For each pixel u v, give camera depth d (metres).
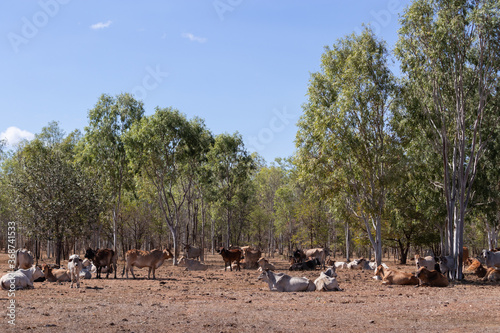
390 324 13.05
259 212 88.31
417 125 35.19
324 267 43.72
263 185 97.19
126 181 61.22
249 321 13.43
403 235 56.56
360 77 35.50
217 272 38.59
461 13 31.53
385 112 36.25
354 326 12.74
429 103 34.22
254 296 19.69
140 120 56.03
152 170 54.44
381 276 29.72
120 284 25.38
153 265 29.86
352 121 35.41
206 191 70.44
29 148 64.25
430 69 32.56
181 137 55.44
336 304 17.11
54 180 46.59
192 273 36.97
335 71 38.28
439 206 37.84
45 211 44.88
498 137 35.75
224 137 69.56
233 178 70.88
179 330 12.09
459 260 32.06
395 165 35.38
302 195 67.56
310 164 37.94
